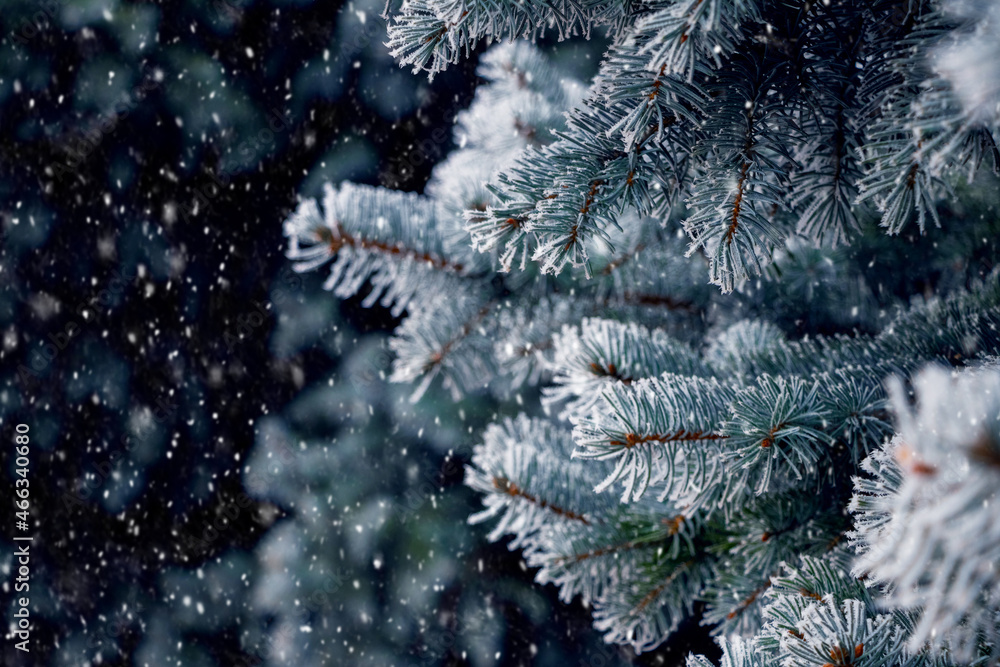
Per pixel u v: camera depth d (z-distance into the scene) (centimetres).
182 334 475
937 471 85
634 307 169
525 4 135
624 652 225
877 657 124
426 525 406
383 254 171
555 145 134
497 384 220
